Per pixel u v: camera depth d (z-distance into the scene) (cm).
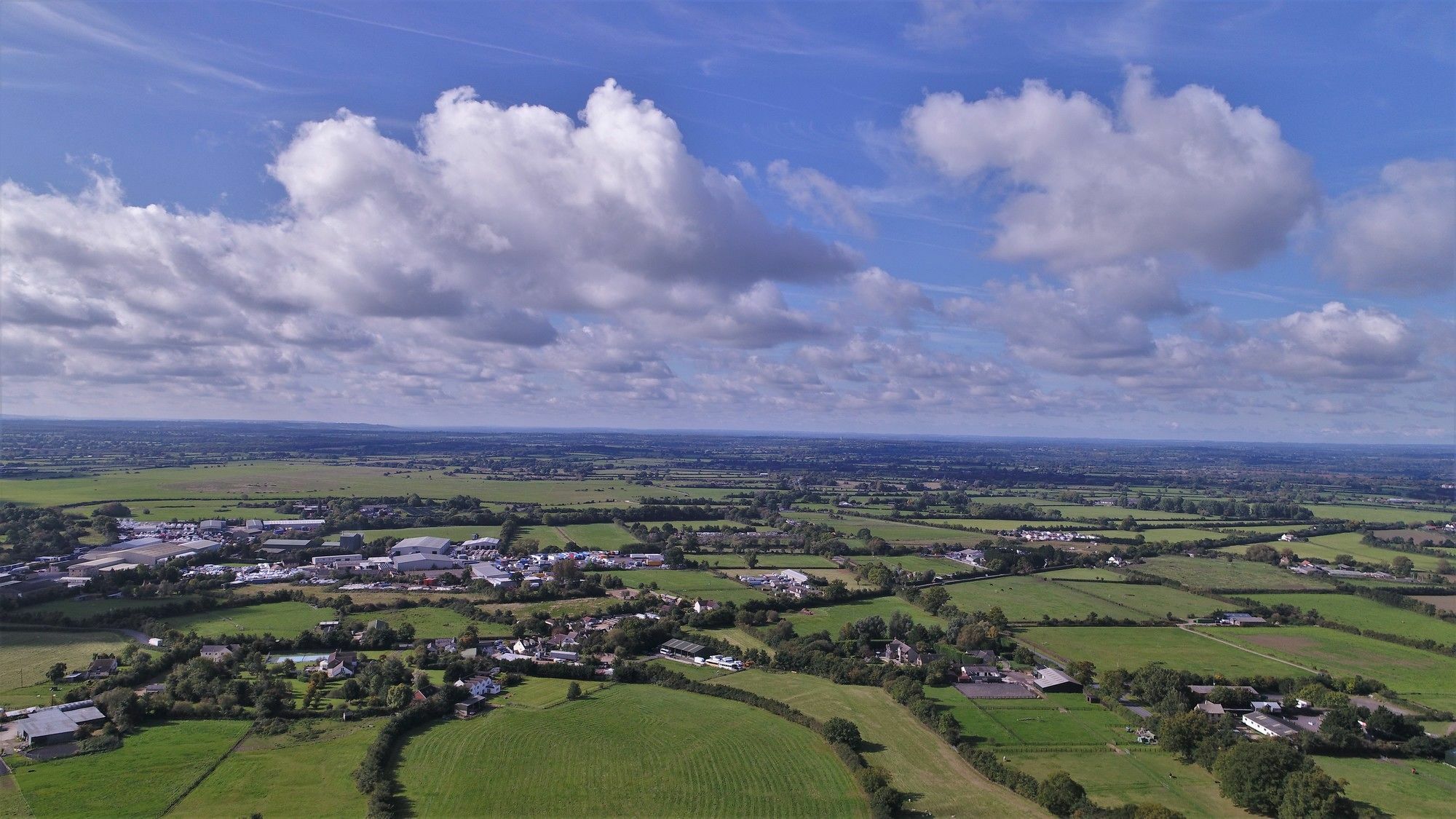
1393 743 13150
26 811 10262
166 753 11994
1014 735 13438
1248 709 14812
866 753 12694
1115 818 10356
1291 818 10406
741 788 11500
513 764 12100
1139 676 15512
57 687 14462
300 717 13562
